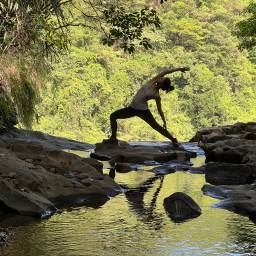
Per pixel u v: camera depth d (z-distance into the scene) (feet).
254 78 242.58
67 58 177.37
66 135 165.89
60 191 22.98
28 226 17.98
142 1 116.78
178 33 228.63
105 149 41.14
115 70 195.21
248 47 92.27
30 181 22.00
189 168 34.86
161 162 37.86
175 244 16.17
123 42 30.30
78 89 173.88
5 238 16.39
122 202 22.59
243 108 228.43
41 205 20.08
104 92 183.42
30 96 46.70
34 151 29.25
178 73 208.23
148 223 18.76
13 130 50.70
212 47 229.86
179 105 206.49
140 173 32.17
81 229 17.75
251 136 44.83
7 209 19.67
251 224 18.81
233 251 15.53
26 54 37.65
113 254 15.03
